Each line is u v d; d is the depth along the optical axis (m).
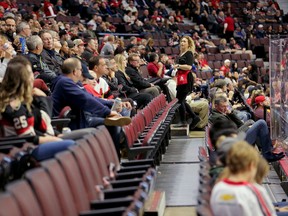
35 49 11.66
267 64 34.16
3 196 4.52
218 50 33.31
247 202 5.72
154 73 18.77
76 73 9.87
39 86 10.02
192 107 16.83
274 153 12.46
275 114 13.72
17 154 6.76
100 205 6.16
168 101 17.94
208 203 6.00
